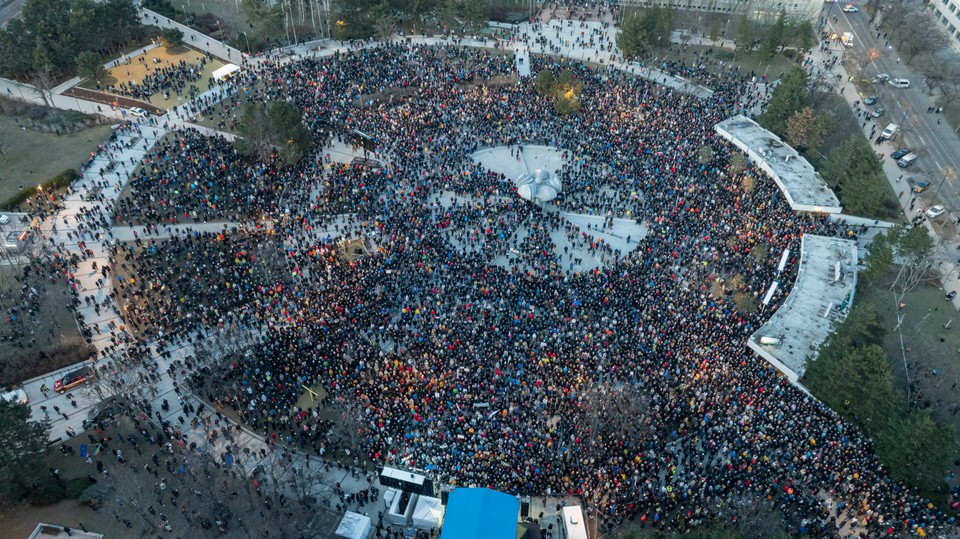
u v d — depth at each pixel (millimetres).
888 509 67438
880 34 178375
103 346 86812
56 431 76375
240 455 73938
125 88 142000
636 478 70500
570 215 113812
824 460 71438
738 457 71375
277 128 117438
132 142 126562
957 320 94188
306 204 111500
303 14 173375
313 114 135250
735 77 156250
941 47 164250
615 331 86875
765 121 133000
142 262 97688
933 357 88125
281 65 153375
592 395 77812
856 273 98125
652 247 103312
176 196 110875
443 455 72750
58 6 149375
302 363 82812
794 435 74000
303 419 77562
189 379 80750
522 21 180000
